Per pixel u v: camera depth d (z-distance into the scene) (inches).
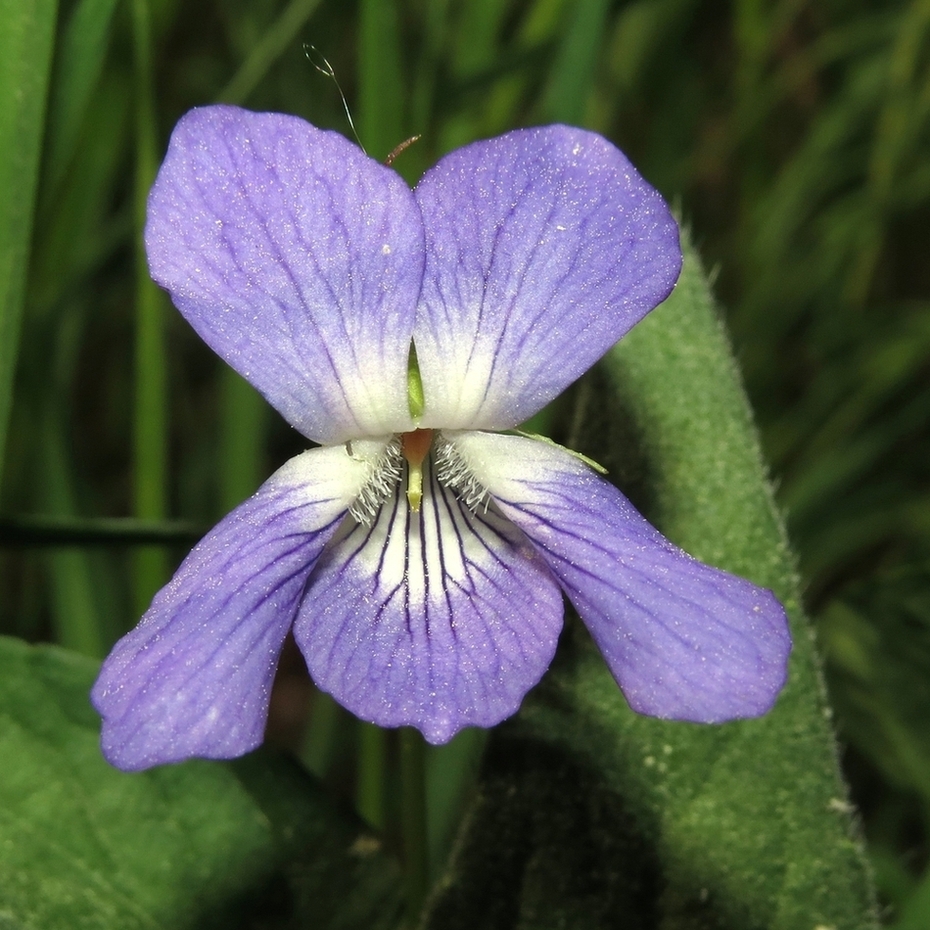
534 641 4.5
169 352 8.5
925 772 5.8
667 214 4.4
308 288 4.4
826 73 8.8
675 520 4.9
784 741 4.9
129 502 8.3
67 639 5.7
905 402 7.7
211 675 4.3
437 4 5.9
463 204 4.5
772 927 4.9
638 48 8.0
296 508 4.5
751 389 8.0
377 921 5.0
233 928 4.9
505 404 4.5
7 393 4.9
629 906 4.9
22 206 4.9
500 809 4.9
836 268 8.0
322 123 7.4
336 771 6.8
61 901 4.8
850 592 5.8
